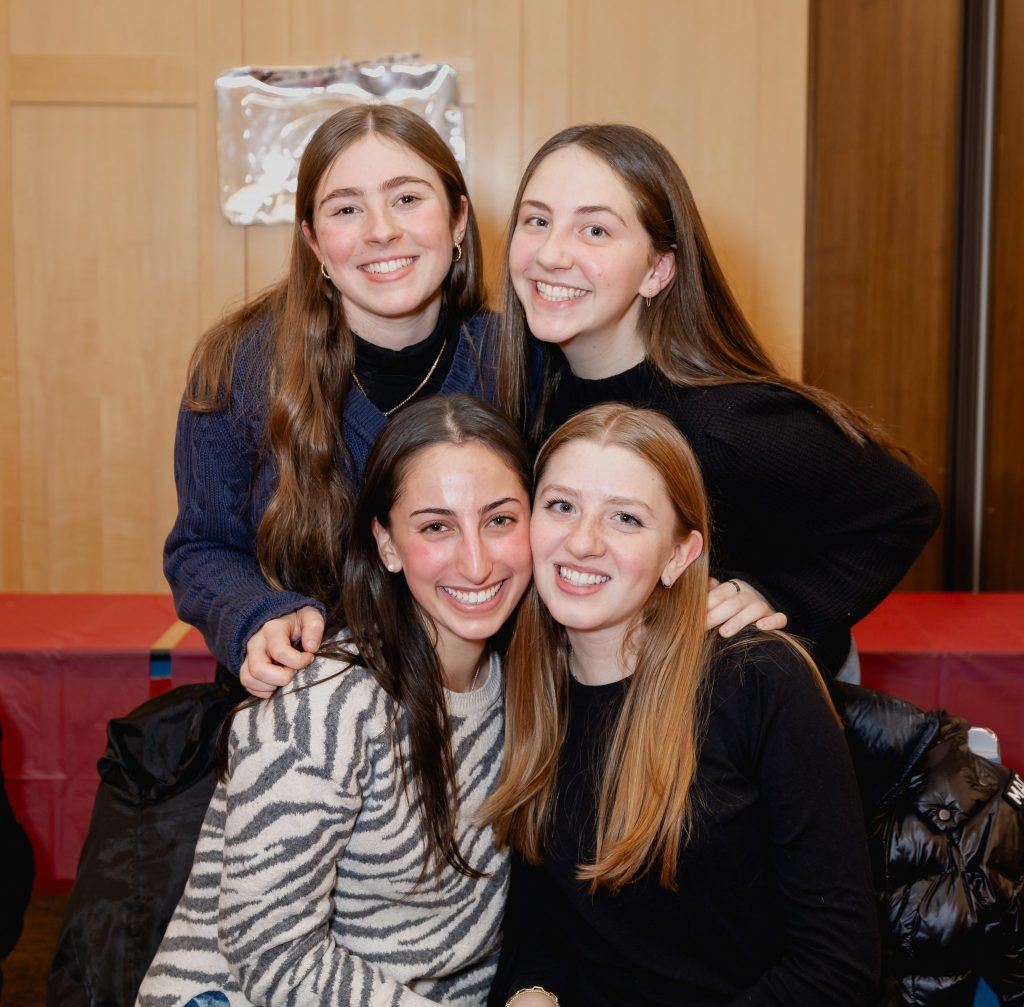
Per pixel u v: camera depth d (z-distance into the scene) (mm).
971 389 3420
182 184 2889
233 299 2920
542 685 1337
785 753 1205
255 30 2846
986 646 2057
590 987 1327
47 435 2967
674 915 1259
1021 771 2045
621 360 1531
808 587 1472
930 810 1370
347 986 1208
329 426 1562
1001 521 3416
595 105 2893
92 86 2852
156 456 2977
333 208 1534
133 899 1446
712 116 2900
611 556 1240
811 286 3570
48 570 3006
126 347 2941
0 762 1799
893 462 1508
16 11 2832
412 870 1274
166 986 1284
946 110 3357
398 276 1528
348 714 1218
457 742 1332
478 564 1237
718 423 1430
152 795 1498
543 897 1375
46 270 2910
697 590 1288
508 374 1587
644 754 1243
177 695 1562
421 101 2861
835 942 1187
